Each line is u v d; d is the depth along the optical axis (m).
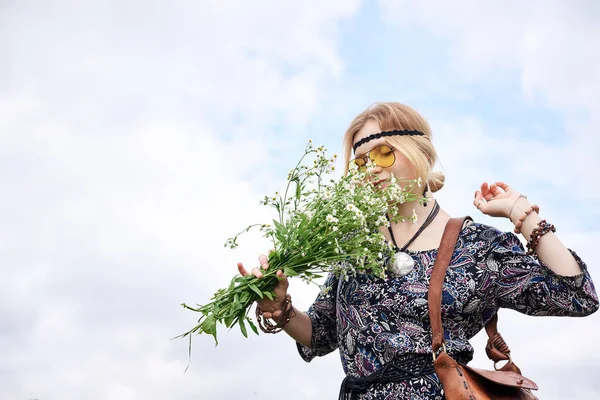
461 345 2.58
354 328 2.70
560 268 2.55
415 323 2.62
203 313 2.71
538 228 2.59
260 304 2.87
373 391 2.59
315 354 3.05
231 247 2.78
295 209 2.76
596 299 2.53
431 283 2.60
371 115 2.92
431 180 2.95
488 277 2.64
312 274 2.78
